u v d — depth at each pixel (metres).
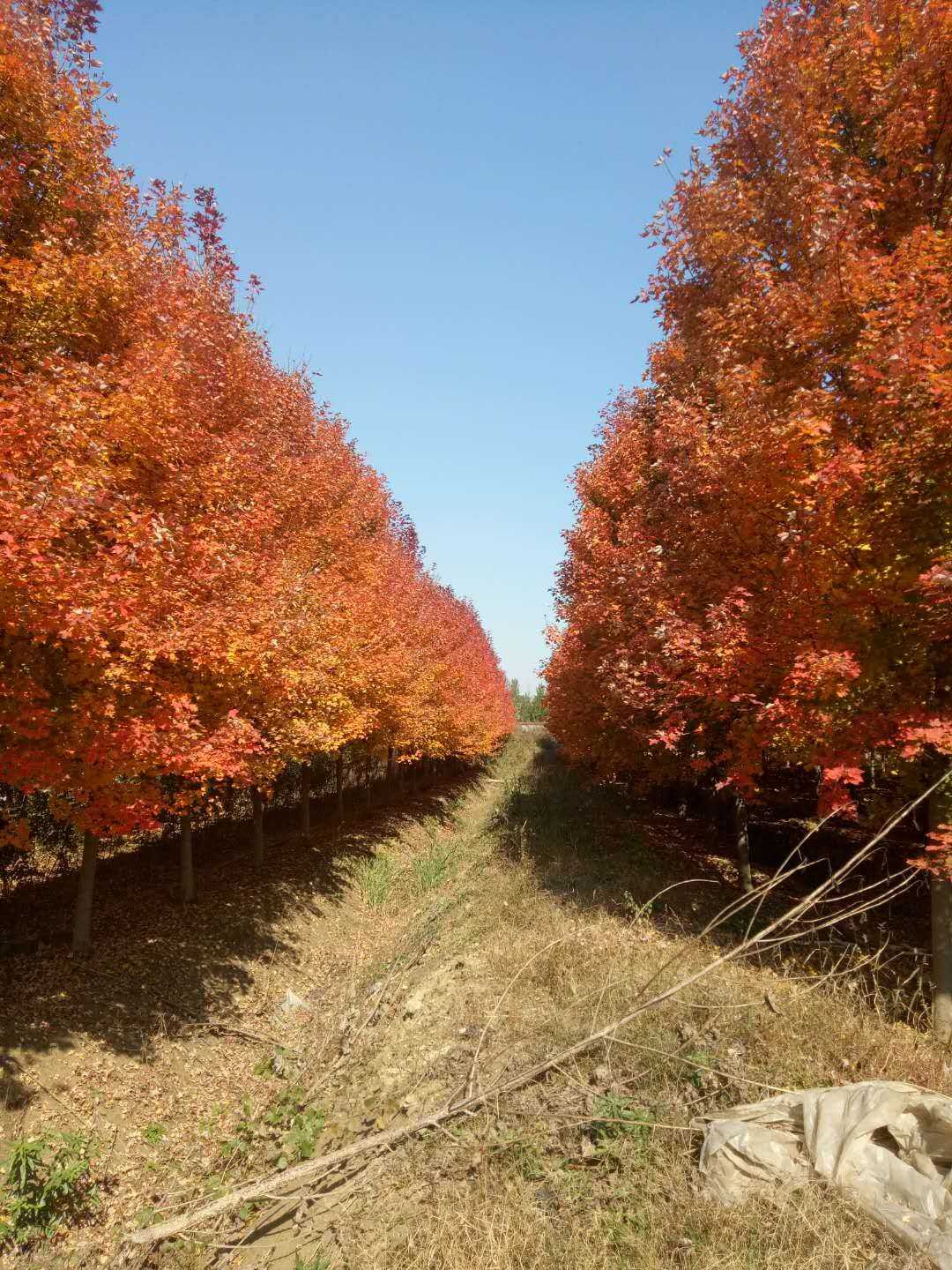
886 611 7.01
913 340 5.95
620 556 11.49
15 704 5.95
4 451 5.46
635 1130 5.02
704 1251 3.83
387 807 24.05
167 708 7.13
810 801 16.77
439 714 22.22
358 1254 4.52
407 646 18.73
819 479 6.75
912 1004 7.52
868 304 7.07
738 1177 4.36
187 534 7.46
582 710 14.34
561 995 7.55
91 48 7.53
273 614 8.62
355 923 12.84
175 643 6.58
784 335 7.69
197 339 8.20
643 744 13.15
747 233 8.27
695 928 10.13
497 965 9.05
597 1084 5.73
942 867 6.64
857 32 7.31
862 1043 6.04
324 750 11.58
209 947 9.74
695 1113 5.21
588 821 18.52
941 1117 4.11
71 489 5.25
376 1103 6.59
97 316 7.25
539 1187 4.81
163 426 7.26
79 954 8.44
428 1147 5.48
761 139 8.34
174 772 7.00
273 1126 6.54
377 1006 8.79
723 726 10.33
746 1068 5.61
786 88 7.82
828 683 6.77
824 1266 3.57
